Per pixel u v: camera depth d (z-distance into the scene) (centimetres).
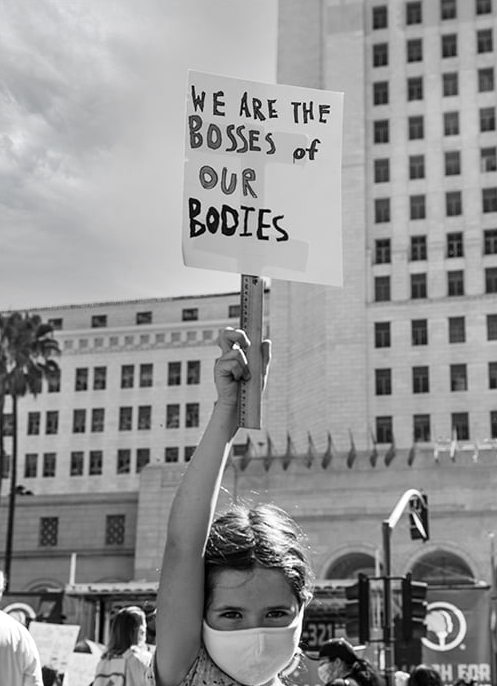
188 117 365
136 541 6400
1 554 6869
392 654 1872
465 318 7975
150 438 10300
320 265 363
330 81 8606
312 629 3372
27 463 10444
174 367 10425
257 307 346
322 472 5912
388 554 2053
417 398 7875
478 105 8369
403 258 8150
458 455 5784
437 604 2609
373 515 5800
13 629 559
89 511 6800
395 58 8600
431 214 8225
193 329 10456
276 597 285
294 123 372
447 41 8562
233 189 363
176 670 285
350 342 8006
